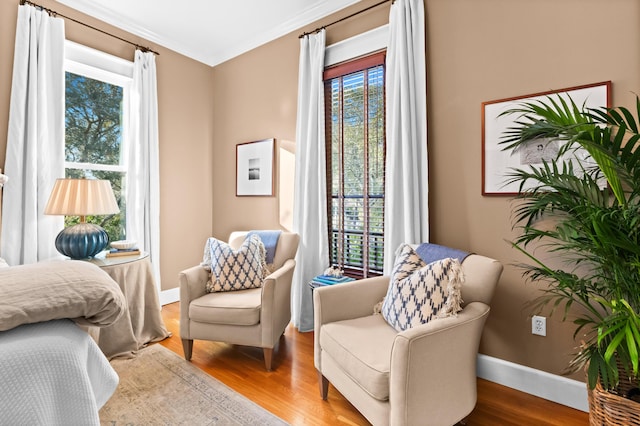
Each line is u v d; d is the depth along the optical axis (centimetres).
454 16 217
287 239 268
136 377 201
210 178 385
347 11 273
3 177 222
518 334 196
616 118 121
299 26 305
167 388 190
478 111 209
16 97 238
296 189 294
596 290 143
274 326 213
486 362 206
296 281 289
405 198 222
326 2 278
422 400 129
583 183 148
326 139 288
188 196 363
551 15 183
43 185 248
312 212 286
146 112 318
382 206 258
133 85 313
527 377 191
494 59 202
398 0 229
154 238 321
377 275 261
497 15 201
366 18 262
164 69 341
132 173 312
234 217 363
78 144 287
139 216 312
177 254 354
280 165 321
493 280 158
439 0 223
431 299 150
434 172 227
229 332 214
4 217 232
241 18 303
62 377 75
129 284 235
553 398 183
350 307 187
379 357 141
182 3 281
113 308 86
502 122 199
